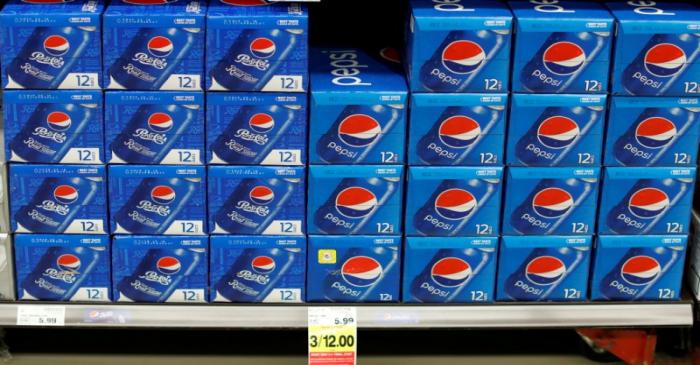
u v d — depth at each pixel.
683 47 2.03
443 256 2.19
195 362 2.40
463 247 2.18
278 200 2.14
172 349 2.47
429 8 2.08
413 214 2.15
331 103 2.05
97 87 2.05
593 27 2.02
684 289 2.32
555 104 2.07
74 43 2.01
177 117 2.07
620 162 2.13
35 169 2.10
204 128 2.08
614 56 2.04
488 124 2.08
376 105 2.06
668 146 2.12
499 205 2.16
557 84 2.06
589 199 2.16
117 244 2.16
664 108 2.08
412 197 2.13
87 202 2.13
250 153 2.10
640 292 2.25
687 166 2.14
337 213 2.15
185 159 2.10
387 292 2.23
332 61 2.29
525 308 2.22
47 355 2.42
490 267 2.21
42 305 2.20
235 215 2.15
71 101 2.05
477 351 2.49
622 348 2.37
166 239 2.16
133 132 2.08
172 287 2.21
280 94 2.05
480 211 2.16
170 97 2.05
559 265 2.21
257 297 2.22
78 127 2.07
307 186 2.14
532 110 2.07
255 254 2.18
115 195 2.12
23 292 2.20
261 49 2.01
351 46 2.45
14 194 2.12
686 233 2.20
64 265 2.18
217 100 2.05
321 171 2.11
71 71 2.03
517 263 2.21
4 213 2.14
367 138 2.08
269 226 2.16
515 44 2.03
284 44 2.01
